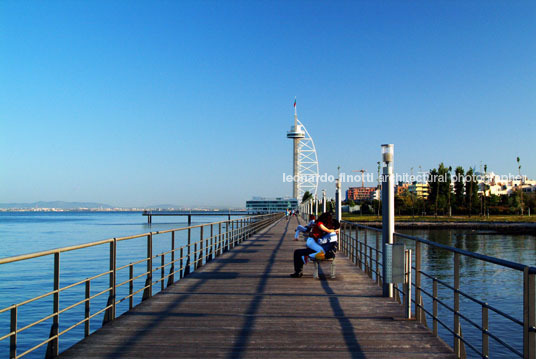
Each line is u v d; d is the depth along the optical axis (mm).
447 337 15188
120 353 5516
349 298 8852
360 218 114812
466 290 23328
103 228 100438
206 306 8102
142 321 7039
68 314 16969
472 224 90750
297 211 97938
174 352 5559
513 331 16109
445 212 128375
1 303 18719
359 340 6082
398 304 8312
